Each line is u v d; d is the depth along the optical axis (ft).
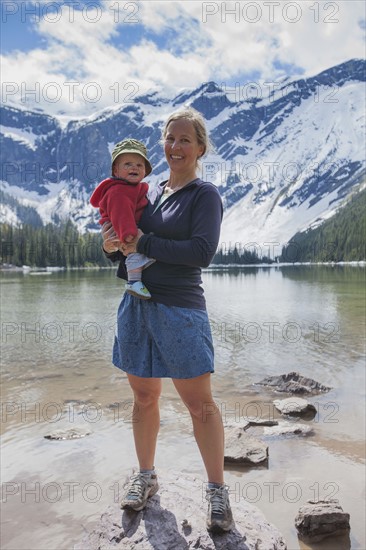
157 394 11.40
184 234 10.34
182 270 10.37
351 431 21.08
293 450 19.01
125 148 10.85
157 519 10.89
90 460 18.13
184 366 10.28
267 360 37.37
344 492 15.48
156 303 10.41
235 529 10.68
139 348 10.87
